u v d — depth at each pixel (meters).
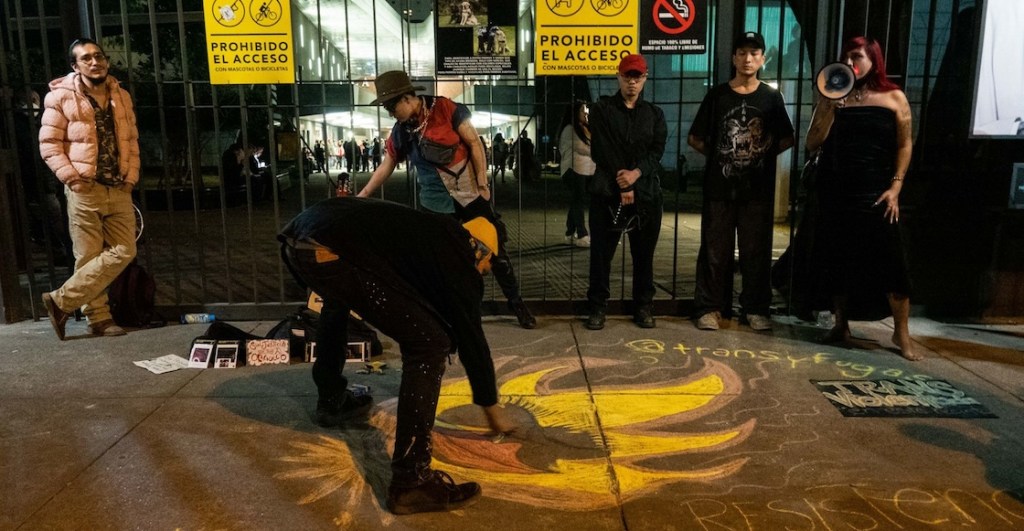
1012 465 2.85
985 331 4.69
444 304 2.63
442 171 4.29
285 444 3.07
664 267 6.88
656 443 3.08
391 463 2.71
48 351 4.33
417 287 2.56
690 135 4.73
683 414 3.38
